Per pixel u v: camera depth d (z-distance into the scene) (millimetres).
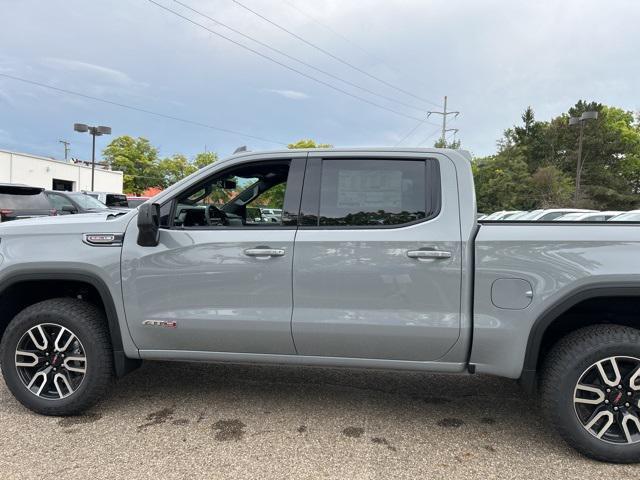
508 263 3020
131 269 3340
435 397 4020
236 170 3508
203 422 3461
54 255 3402
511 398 4012
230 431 3330
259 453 3033
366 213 3250
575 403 2957
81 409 3453
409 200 3229
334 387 4195
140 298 3348
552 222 3158
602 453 2920
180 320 3314
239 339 3305
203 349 3389
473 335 3055
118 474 2770
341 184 3314
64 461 2900
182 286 3316
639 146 58656
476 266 3047
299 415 3613
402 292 3107
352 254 3152
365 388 4188
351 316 3156
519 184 43750
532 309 2988
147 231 3268
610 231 2977
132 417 3521
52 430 3297
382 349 3184
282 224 3320
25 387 3471
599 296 2930
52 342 3475
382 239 3133
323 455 3027
